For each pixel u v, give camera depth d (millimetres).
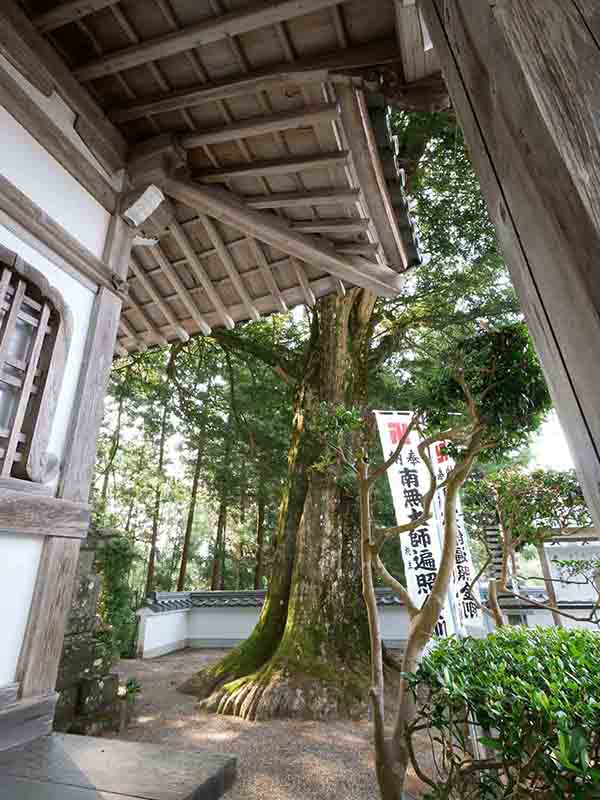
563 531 4871
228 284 3289
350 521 6730
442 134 6398
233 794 3633
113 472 12617
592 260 363
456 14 700
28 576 1847
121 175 2600
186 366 9812
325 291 3293
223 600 11492
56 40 2203
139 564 16375
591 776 1359
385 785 2750
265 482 10422
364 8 1859
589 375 378
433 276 7246
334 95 2133
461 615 4000
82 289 2275
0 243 1821
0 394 1811
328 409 4074
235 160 2600
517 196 508
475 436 3131
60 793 1310
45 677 1834
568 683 1909
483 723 1900
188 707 5574
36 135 2088
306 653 5699
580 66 418
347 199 2529
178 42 2027
